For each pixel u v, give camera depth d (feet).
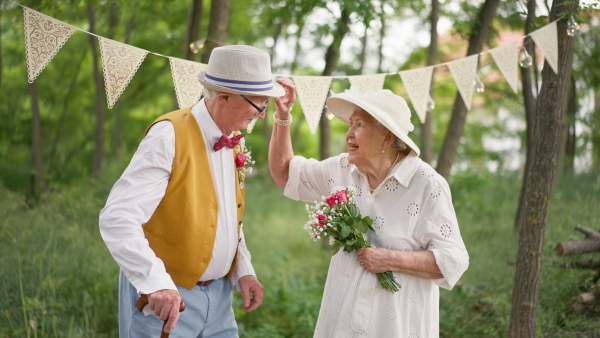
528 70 18.04
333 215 8.47
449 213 8.46
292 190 9.66
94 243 16.85
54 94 34.86
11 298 13.56
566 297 13.37
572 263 13.55
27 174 29.99
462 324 13.82
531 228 10.72
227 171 8.47
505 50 10.64
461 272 8.29
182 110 8.46
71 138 38.19
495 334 12.95
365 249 8.21
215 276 8.47
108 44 8.64
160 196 7.63
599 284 12.62
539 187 10.66
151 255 7.02
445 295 14.89
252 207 29.27
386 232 8.46
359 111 8.43
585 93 29.66
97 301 14.37
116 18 29.17
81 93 36.45
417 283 8.50
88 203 18.51
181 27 28.60
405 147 8.54
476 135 38.83
